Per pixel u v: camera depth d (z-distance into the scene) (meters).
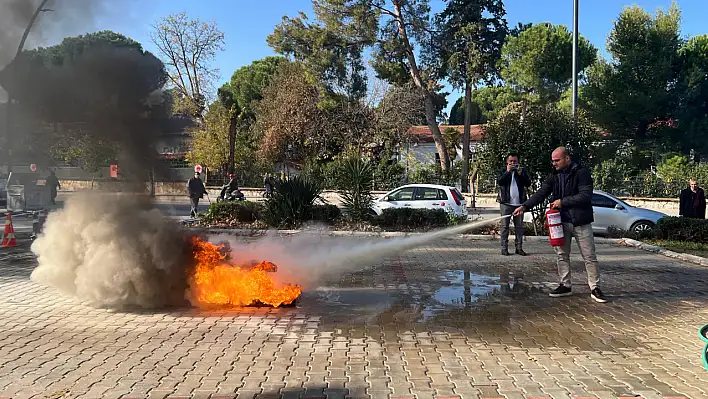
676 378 4.04
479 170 13.95
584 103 31.62
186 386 3.84
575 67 16.14
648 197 24.06
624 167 25.84
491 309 6.14
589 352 4.66
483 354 4.59
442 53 32.12
